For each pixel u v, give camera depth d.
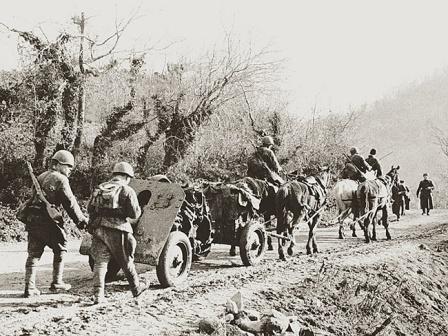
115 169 8.99
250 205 12.62
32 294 9.04
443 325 11.68
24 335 6.85
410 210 36.22
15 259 13.25
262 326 7.79
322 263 12.34
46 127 19.62
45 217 9.05
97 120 24.67
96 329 7.25
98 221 8.67
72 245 15.99
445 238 19.31
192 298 9.12
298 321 8.74
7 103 19.64
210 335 7.39
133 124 22.34
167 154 23.50
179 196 10.05
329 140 30.88
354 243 17.53
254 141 25.69
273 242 17.66
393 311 11.08
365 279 12.07
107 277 10.57
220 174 23.98
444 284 14.64
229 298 8.91
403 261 14.64
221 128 26.02
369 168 18.75
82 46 20.39
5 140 18.95
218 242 12.45
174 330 7.47
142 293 9.27
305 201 13.98
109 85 22.75
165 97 23.44
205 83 23.95
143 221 9.99
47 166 19.73
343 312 10.03
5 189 18.77
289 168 28.09
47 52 19.64
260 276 11.18
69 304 8.55
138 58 22.41
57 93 19.77
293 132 29.53
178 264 10.12
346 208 18.20
